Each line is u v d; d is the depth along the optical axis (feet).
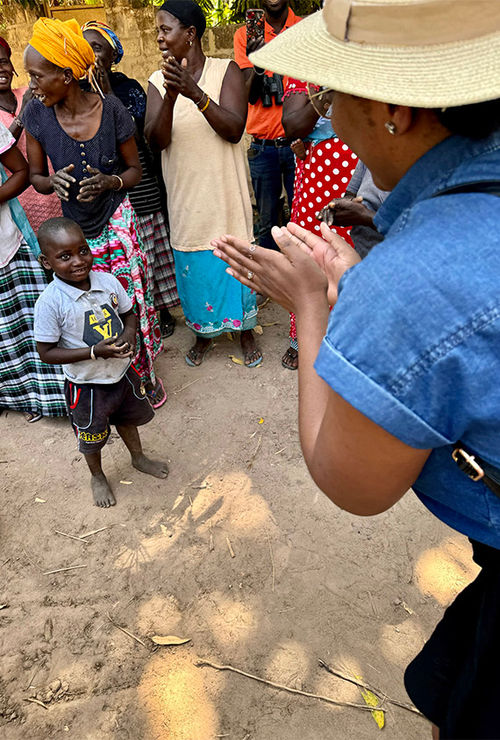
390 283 2.14
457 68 2.15
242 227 11.09
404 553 7.79
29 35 20.29
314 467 2.79
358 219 7.75
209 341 12.26
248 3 21.11
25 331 10.18
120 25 20.72
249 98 12.67
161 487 9.10
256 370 11.89
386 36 2.28
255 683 6.37
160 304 12.80
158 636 6.89
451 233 2.15
